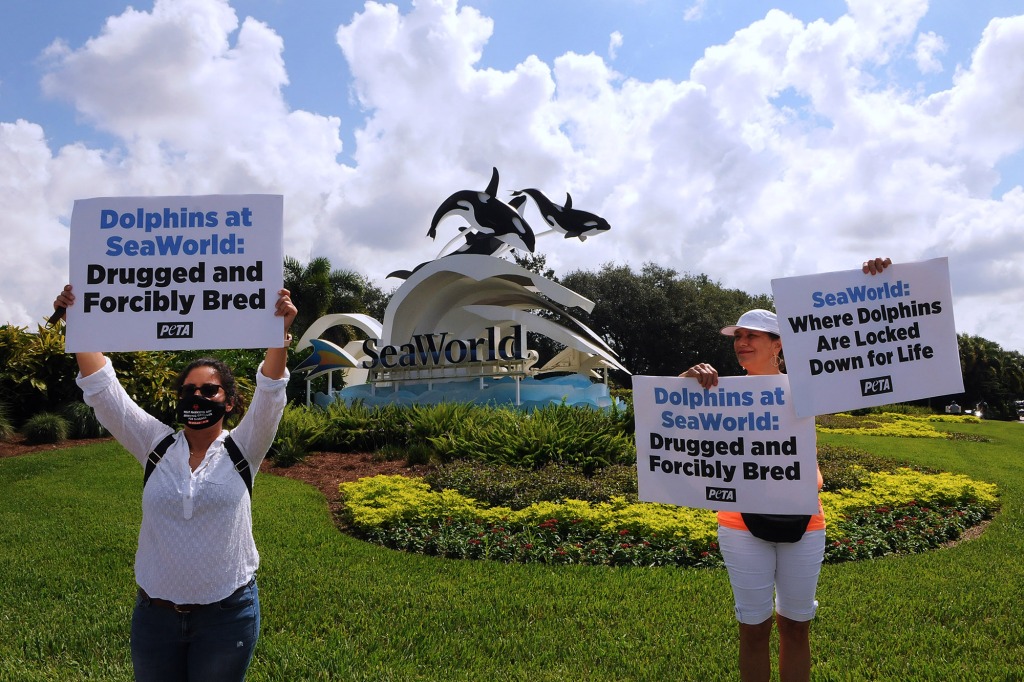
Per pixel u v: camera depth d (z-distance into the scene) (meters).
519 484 9.87
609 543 7.68
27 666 4.47
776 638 4.91
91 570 6.61
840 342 3.87
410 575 6.52
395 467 12.90
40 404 16.05
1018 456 16.69
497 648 4.83
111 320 3.34
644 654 4.77
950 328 3.93
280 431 13.93
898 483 10.44
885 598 5.91
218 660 2.82
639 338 47.88
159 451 2.95
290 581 6.18
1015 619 5.36
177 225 3.44
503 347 18.92
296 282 37.19
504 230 20.27
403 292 21.95
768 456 3.75
